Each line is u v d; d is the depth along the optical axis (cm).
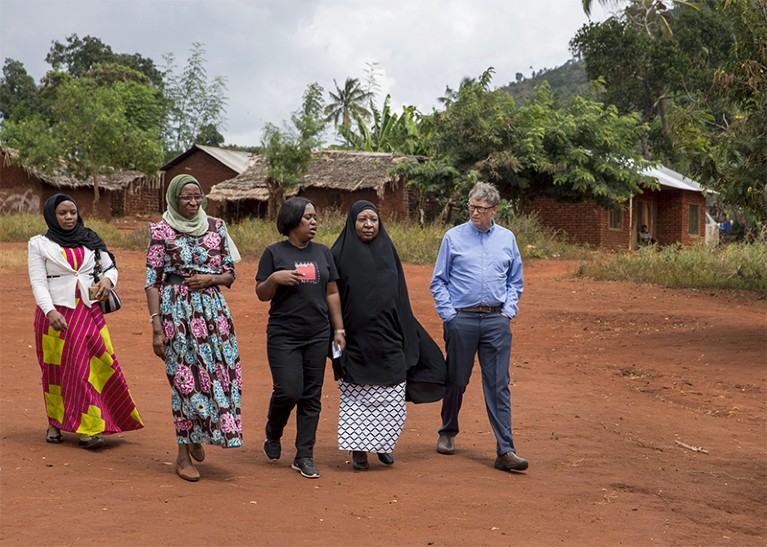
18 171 3878
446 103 3241
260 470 589
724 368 1099
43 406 762
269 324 589
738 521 531
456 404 652
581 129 3162
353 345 603
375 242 609
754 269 1986
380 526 470
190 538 427
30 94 6700
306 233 588
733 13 1298
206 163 4516
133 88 5872
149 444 648
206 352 556
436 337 1328
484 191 639
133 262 2116
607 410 845
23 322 1288
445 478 584
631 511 534
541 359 1152
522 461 603
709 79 4694
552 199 3259
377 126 4669
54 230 624
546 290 1867
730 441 749
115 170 4038
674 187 3634
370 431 600
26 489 501
